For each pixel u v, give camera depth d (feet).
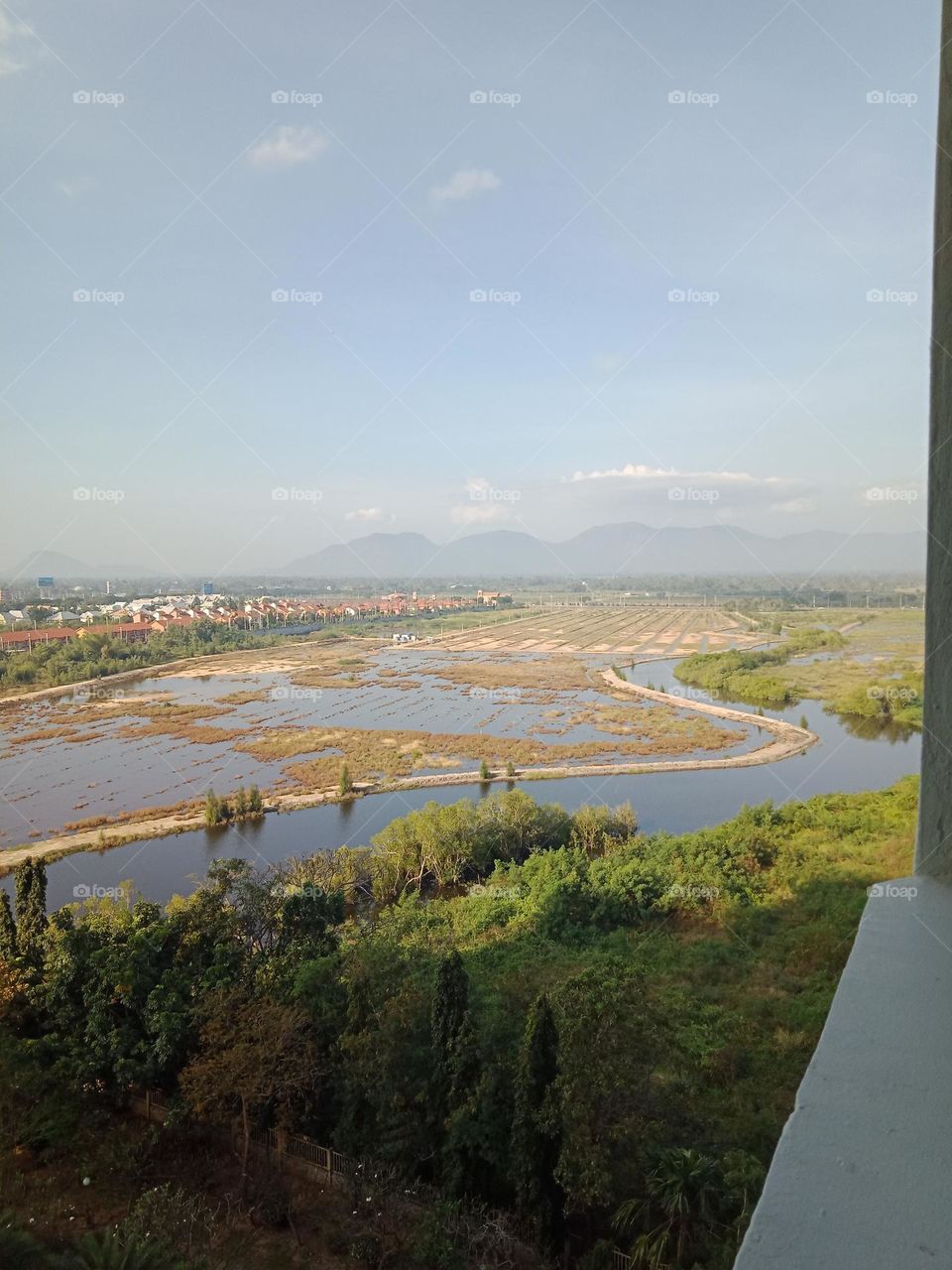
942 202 6.23
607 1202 29.55
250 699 205.87
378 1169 33.99
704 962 55.93
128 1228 28.48
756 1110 36.45
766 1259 3.11
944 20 6.33
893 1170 3.48
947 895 5.98
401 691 223.51
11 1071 37.93
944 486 6.20
